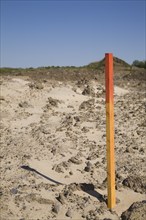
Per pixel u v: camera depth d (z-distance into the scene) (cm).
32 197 781
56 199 787
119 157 1053
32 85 1853
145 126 1380
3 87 1747
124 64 4281
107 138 736
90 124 1398
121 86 2661
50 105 1631
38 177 891
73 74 2750
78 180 895
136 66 4481
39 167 952
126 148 1116
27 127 1311
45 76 2430
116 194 826
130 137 1247
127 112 1633
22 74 2450
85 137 1237
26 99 1666
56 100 1705
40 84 1917
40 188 829
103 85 2308
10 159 998
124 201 799
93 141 1198
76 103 1762
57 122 1402
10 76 2145
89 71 3186
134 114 1578
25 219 711
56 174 919
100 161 1019
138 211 736
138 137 1248
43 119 1430
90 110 1631
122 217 734
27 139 1172
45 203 769
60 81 2225
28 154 1034
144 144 1174
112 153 742
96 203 780
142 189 848
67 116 1496
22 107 1554
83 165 986
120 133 1286
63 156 1039
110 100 722
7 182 859
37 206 757
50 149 1085
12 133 1233
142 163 1012
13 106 1543
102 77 2755
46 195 800
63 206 761
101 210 751
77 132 1276
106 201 789
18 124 1342
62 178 900
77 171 947
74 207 760
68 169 952
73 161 995
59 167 951
